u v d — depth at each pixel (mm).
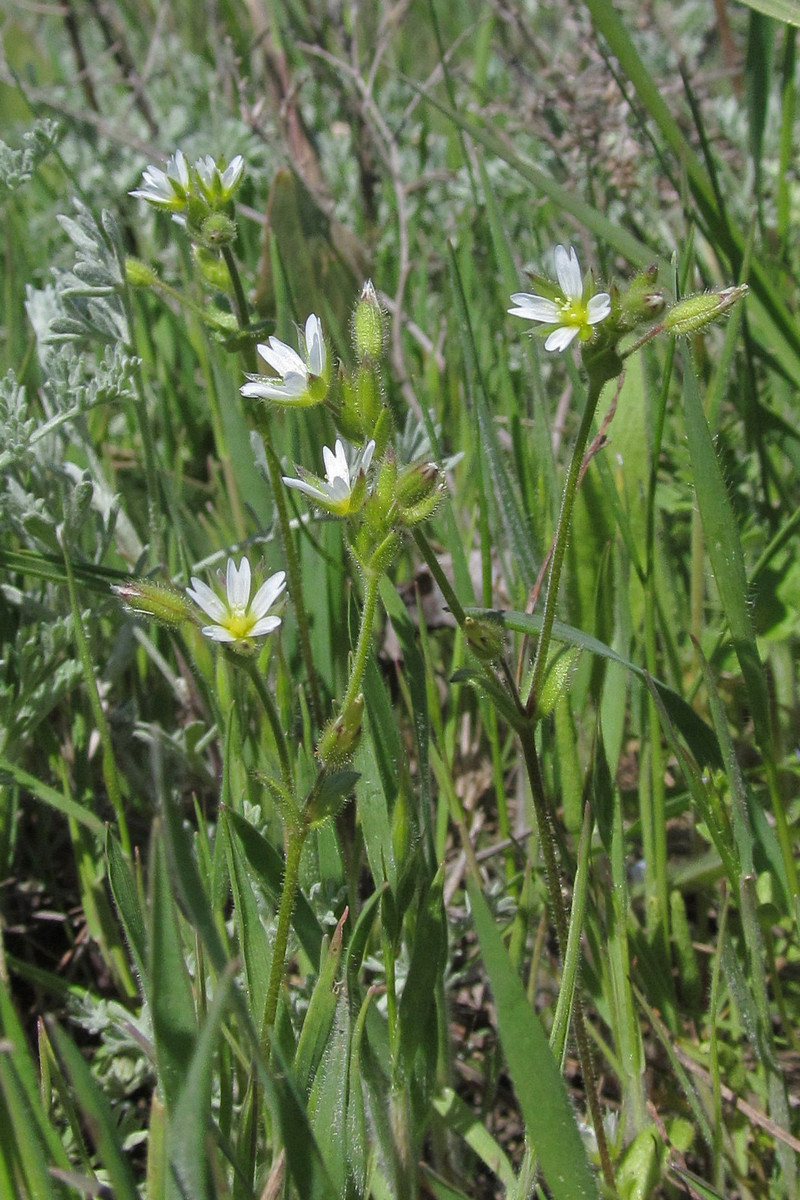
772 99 609
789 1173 296
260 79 561
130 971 331
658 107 356
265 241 390
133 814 363
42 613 342
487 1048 327
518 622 299
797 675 375
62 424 359
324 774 269
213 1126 260
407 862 292
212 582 274
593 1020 328
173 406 459
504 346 371
